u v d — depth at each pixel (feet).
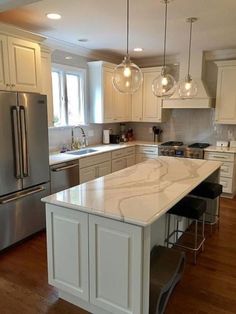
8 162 9.62
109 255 6.19
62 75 14.97
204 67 16.79
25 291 7.73
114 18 10.37
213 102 16.75
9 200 9.77
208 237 11.05
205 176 9.27
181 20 10.56
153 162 11.84
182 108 17.85
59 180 12.17
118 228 5.93
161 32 12.19
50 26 11.34
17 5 7.49
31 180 10.62
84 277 6.70
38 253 9.82
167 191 7.53
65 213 6.72
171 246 10.12
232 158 15.16
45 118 11.01
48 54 12.46
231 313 6.91
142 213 5.92
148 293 5.96
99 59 17.07
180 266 7.72
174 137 18.99
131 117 19.31
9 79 9.75
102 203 6.56
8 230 9.95
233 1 8.70
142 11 9.58
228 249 10.10
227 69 15.60
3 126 9.31
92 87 16.57
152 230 8.39
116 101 17.62
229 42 14.11
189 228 11.91
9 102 9.45
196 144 17.40
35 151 10.66
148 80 18.22
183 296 7.53
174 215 9.86
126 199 6.85
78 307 7.09
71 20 10.53
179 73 17.37
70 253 6.82
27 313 6.89
